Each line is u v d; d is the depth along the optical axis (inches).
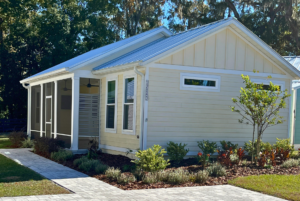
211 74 486.9
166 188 306.3
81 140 555.5
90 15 1270.9
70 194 275.9
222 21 492.4
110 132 525.0
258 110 428.8
